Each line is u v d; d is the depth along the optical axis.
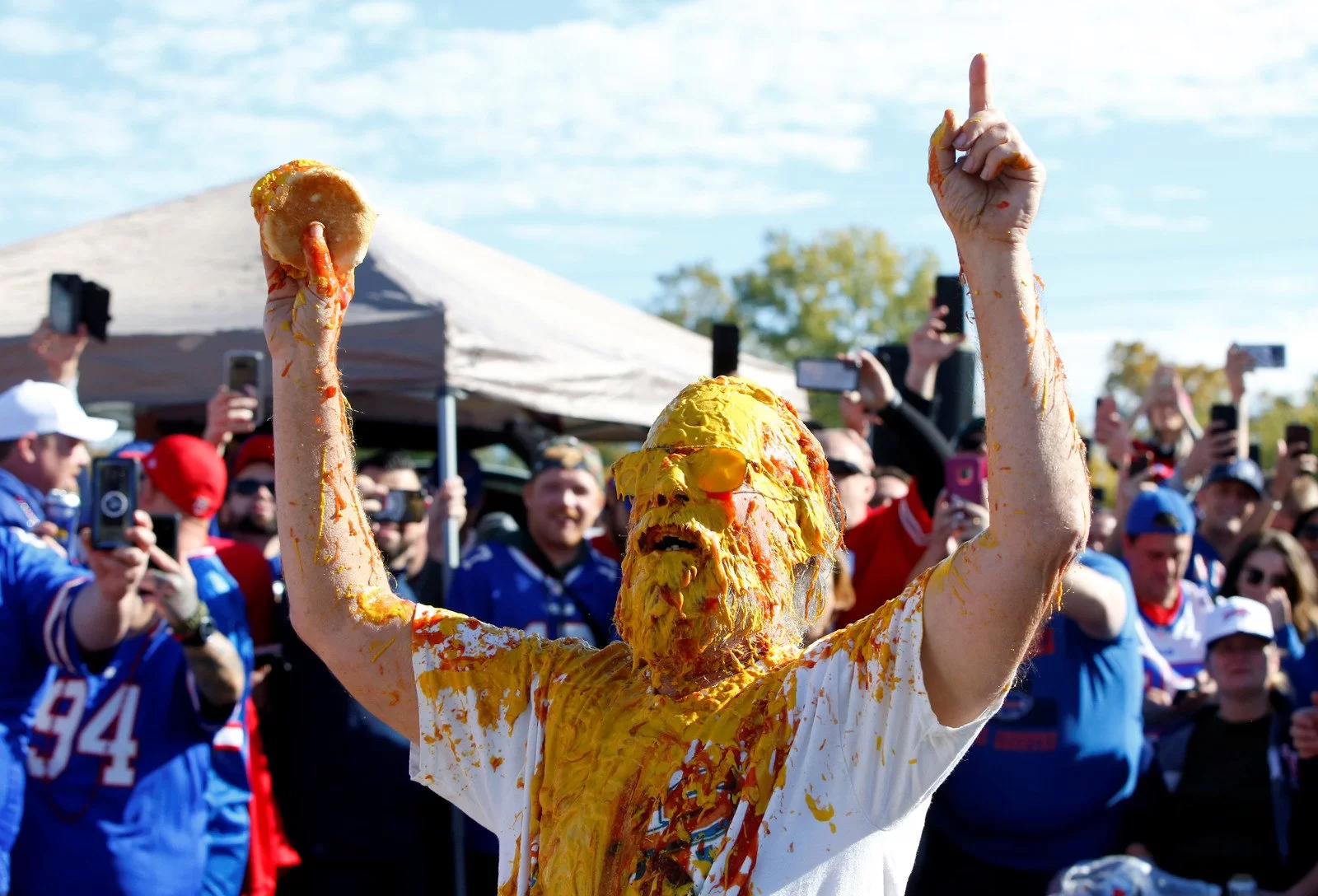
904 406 4.12
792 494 1.61
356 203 1.73
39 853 3.29
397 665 1.73
